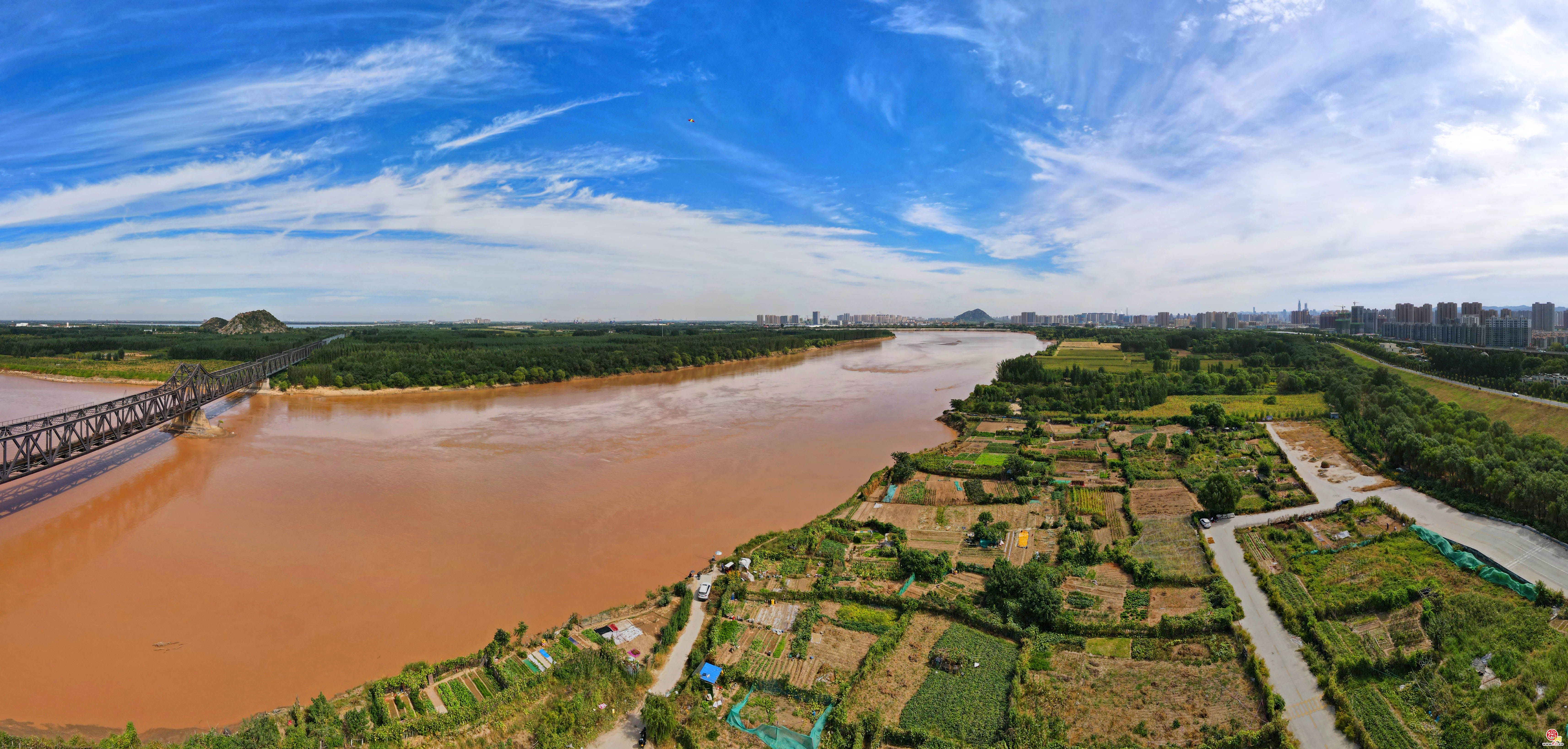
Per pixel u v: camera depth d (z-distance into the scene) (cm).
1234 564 6969
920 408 16950
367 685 5066
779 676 5316
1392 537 7300
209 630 5931
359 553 7488
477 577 6950
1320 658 5244
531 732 4684
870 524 8312
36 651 5575
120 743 4328
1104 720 4750
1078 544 7475
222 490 9594
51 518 8450
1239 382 17512
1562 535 7175
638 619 6119
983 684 5184
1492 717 4438
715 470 10725
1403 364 18725
